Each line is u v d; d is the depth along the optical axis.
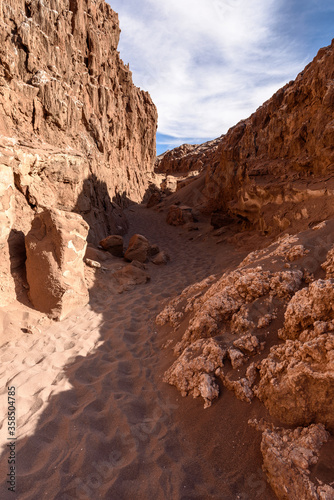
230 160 11.81
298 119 7.85
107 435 2.29
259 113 10.51
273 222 7.77
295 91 7.92
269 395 2.19
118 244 8.38
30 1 7.61
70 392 2.79
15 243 4.73
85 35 11.15
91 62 11.44
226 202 12.45
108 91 12.62
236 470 1.93
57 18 8.71
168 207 18.34
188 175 30.41
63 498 1.77
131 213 17.45
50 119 7.42
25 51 6.91
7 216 4.39
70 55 9.33
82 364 3.26
